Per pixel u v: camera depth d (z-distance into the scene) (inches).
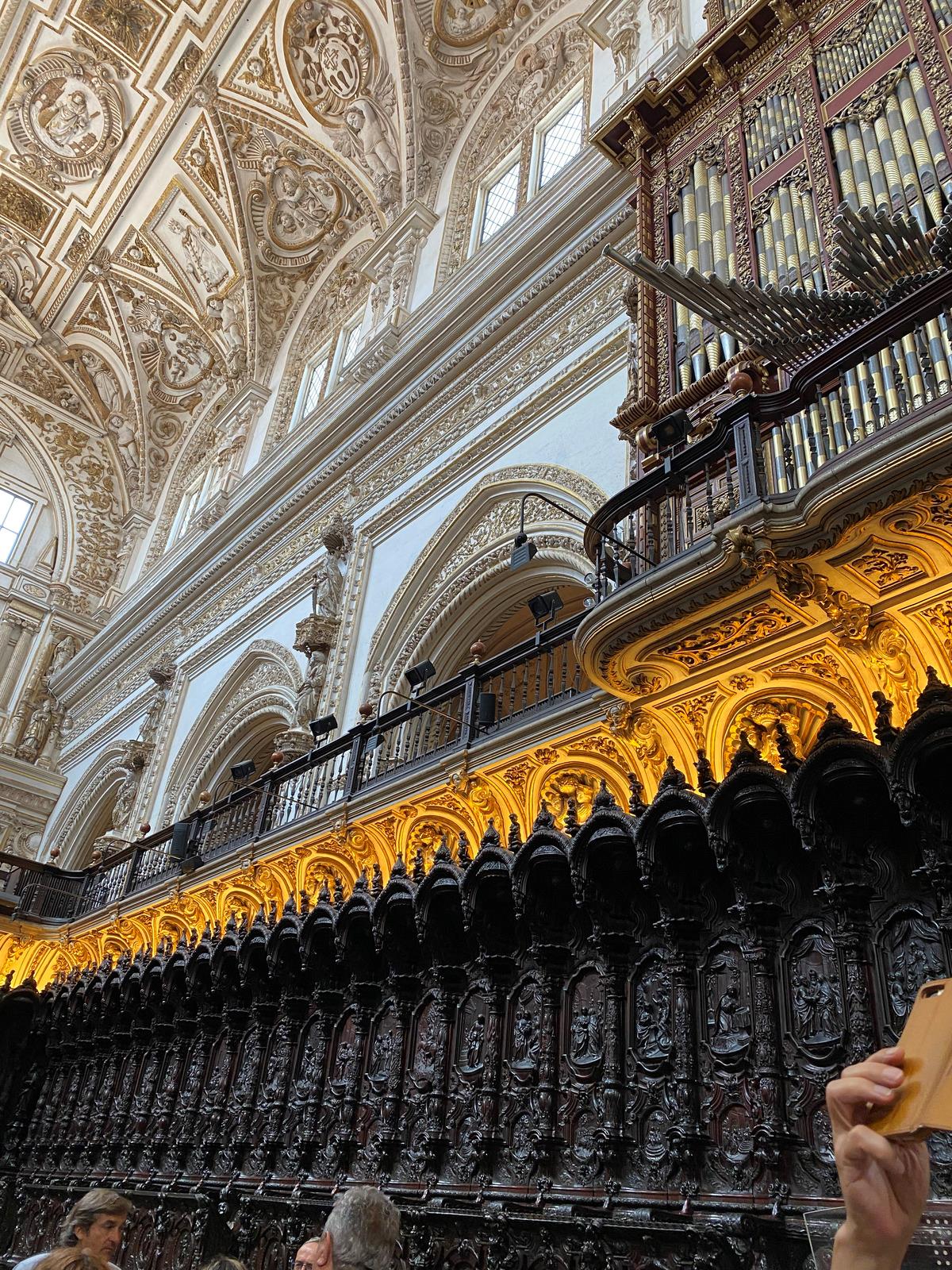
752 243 390.9
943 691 228.1
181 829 598.9
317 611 682.2
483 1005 333.7
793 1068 239.3
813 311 298.0
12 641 1151.6
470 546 575.5
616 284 545.3
